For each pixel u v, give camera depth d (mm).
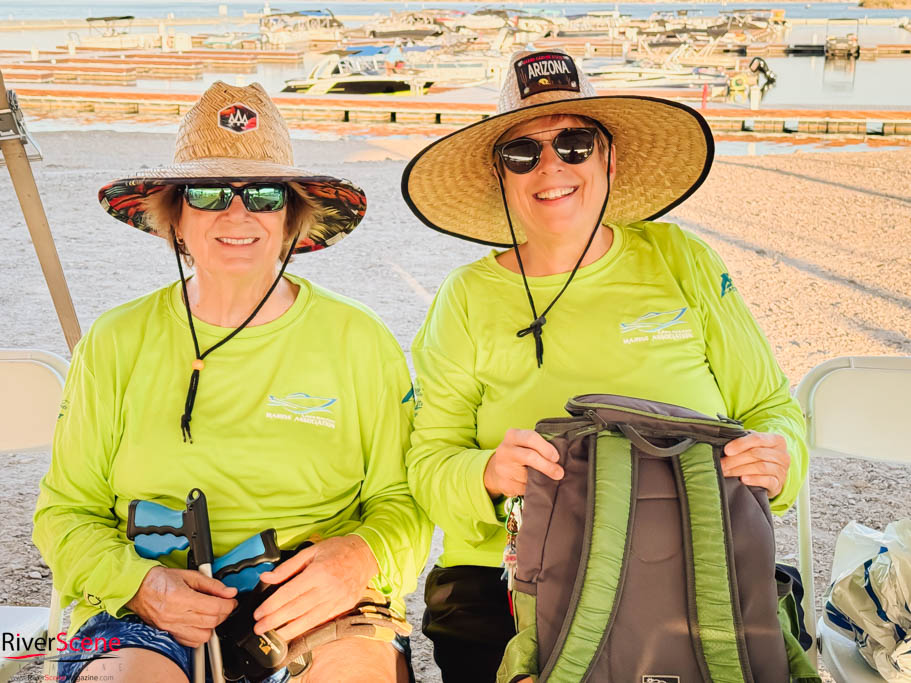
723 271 2406
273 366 2195
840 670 2049
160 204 2254
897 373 2373
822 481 4219
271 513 2154
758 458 1854
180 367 2193
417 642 3121
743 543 1778
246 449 2139
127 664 1820
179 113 15758
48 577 3412
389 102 14883
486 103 14797
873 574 2082
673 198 2578
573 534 1805
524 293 2334
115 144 13000
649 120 2369
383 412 2273
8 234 8945
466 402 2322
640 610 1745
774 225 8812
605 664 1736
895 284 7125
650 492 1806
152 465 2135
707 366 2309
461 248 8398
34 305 6934
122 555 2002
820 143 13062
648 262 2355
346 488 2250
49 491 2178
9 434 2434
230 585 2006
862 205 9555
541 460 1859
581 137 2221
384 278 7465
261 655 1932
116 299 7078
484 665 2162
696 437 1863
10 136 2752
